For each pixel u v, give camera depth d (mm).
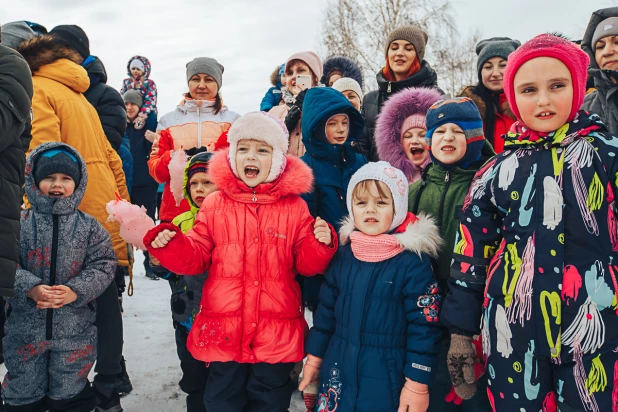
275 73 4441
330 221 2371
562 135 1463
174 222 2494
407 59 3264
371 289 1800
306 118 2443
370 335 1771
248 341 1841
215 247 1968
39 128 2535
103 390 2225
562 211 1410
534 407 1431
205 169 2422
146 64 6012
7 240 1714
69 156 2158
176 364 2922
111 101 3299
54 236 2107
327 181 2402
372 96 3395
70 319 2084
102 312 2283
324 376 1820
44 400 2121
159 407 2406
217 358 1844
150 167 3316
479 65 3242
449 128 2014
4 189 1731
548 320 1400
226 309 1872
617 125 2600
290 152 2951
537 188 1461
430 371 1698
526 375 1437
